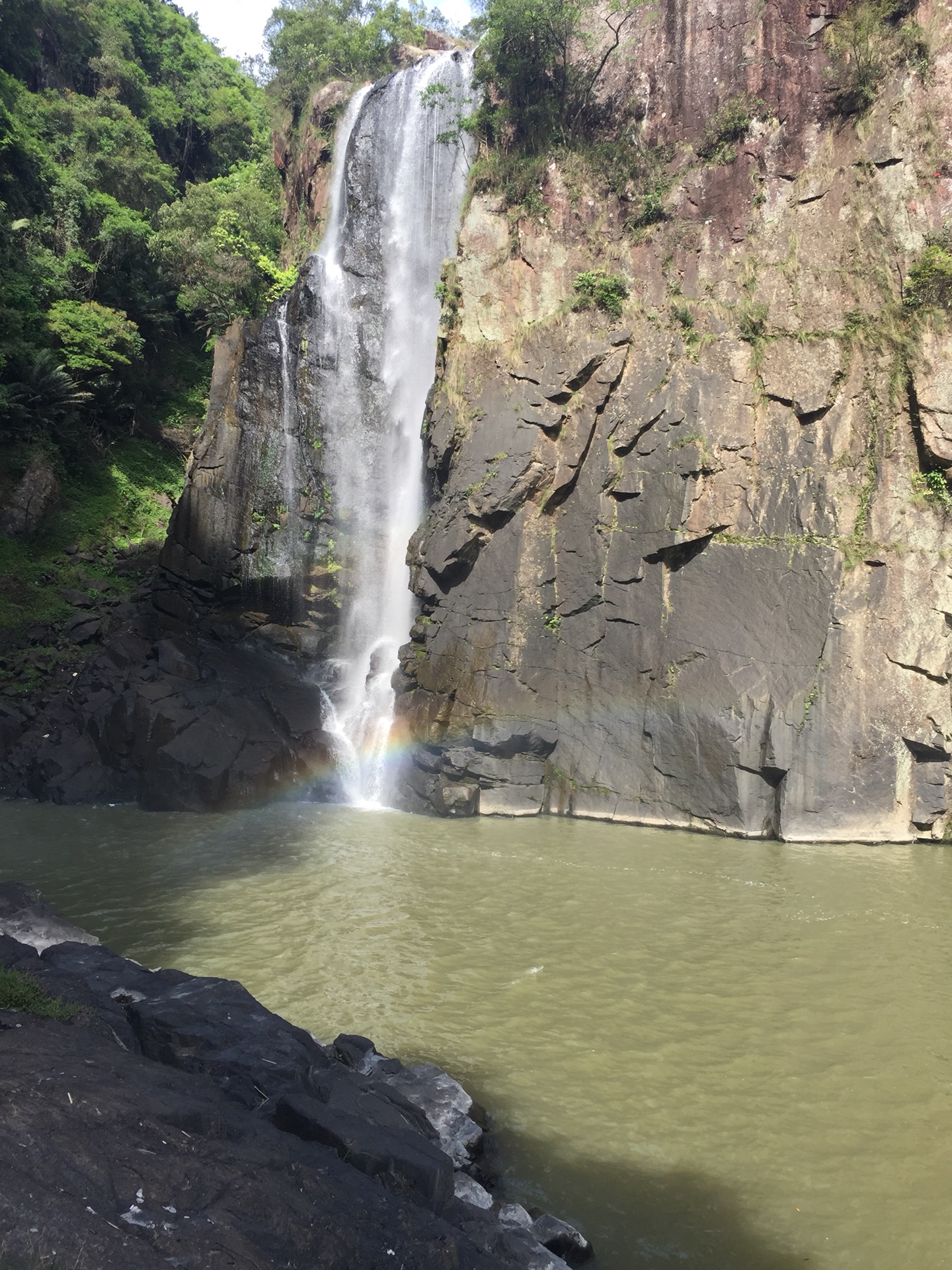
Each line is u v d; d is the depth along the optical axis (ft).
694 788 68.54
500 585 76.95
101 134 141.38
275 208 140.36
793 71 74.84
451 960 43.24
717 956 44.06
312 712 83.61
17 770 77.82
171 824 67.92
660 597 72.23
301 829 67.15
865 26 72.08
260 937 45.80
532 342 78.74
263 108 182.29
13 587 102.63
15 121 129.39
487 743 74.38
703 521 71.36
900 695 65.41
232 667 87.66
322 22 142.72
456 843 63.82
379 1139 22.20
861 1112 31.27
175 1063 25.41
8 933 35.40
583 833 67.15
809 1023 37.45
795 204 73.72
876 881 55.57
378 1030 36.32
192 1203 17.43
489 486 77.15
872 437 68.03
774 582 68.80
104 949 33.94
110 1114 19.39
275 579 94.84
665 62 80.53
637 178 80.43
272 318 99.96
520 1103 31.48
